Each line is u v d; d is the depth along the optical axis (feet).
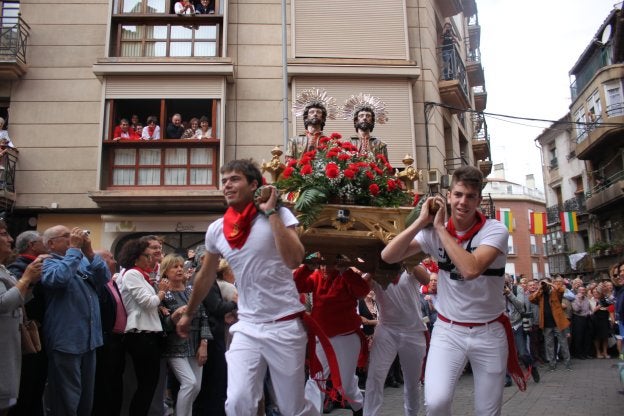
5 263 15.40
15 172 41.19
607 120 76.84
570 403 22.99
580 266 88.63
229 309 16.71
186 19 43.70
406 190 14.12
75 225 41.29
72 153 41.73
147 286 15.65
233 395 9.68
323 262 14.20
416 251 11.23
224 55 42.60
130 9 43.86
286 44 43.39
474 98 72.84
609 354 45.09
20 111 42.16
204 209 41.19
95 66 40.93
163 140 41.19
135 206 40.55
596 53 84.02
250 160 10.59
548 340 35.55
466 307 10.37
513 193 150.61
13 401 12.51
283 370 10.04
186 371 15.88
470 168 10.47
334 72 42.75
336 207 12.49
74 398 14.01
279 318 10.09
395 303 14.82
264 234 10.03
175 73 41.52
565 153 103.50
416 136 44.37
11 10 44.14
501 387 10.34
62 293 14.24
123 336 15.61
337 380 10.61
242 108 43.16
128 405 16.81
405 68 43.32
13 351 12.59
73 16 43.80
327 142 14.23
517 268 139.33
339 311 14.60
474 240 10.40
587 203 85.25
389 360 15.01
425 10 47.14
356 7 45.03
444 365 10.27
